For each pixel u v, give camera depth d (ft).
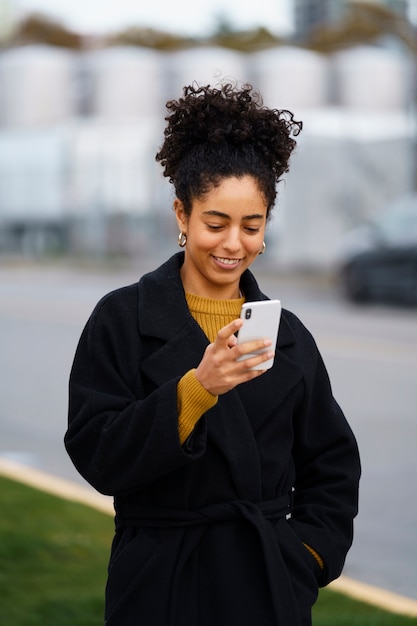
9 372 39.96
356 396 34.19
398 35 134.21
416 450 27.17
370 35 136.36
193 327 8.64
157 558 8.39
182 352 8.57
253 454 8.52
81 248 101.14
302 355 9.08
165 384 8.05
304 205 82.69
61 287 78.38
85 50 163.12
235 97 8.57
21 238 104.99
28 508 21.44
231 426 8.50
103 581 16.98
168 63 121.80
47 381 37.96
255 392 8.71
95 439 8.39
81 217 100.83
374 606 16.72
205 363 7.83
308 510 9.11
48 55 123.75
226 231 8.37
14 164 104.99
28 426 30.76
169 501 8.46
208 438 8.44
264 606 8.37
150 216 96.32
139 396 8.60
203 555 8.48
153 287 8.78
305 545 8.89
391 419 30.73
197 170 8.34
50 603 15.69
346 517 9.15
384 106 114.11
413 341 46.34
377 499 23.22
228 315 8.86
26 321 55.57
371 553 20.04
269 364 7.83
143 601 8.36
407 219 59.16
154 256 96.27
